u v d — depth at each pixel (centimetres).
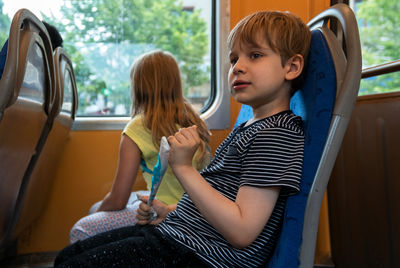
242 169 88
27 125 122
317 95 87
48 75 135
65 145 210
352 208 174
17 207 149
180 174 85
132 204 158
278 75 92
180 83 155
